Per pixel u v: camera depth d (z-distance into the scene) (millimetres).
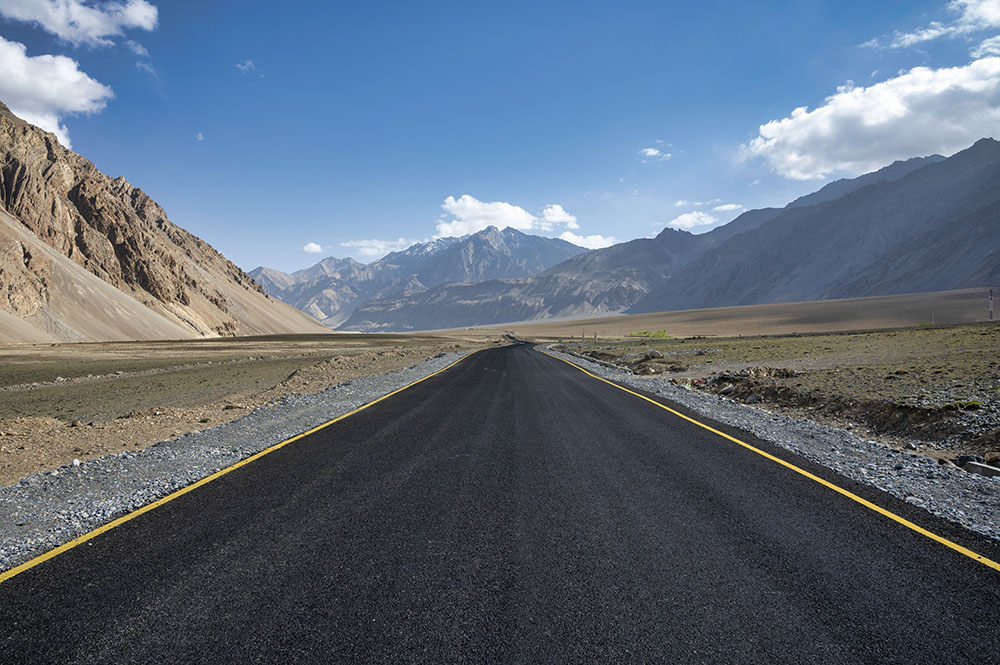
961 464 7453
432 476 6336
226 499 5410
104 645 2826
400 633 2922
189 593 3391
